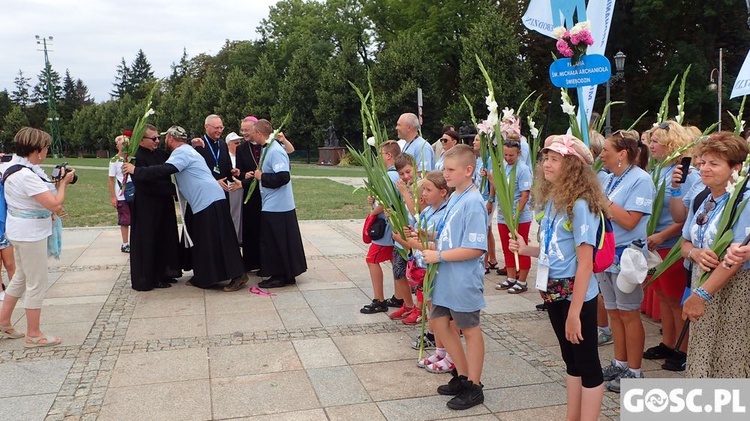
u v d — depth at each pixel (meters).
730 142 3.13
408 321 5.33
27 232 4.62
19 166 4.59
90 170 34.25
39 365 4.38
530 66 32.41
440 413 3.61
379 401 3.77
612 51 29.36
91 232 10.76
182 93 54.09
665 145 4.31
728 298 3.10
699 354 3.21
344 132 41.00
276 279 6.70
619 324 4.00
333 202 16.02
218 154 7.38
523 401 3.77
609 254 2.89
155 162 6.76
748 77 5.41
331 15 47.53
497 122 3.43
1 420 3.51
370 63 44.41
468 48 31.72
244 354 4.61
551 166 2.96
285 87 43.22
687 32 28.95
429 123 35.94
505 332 5.14
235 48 61.78
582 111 4.58
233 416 3.57
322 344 4.84
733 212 3.05
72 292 6.50
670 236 4.31
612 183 3.97
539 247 3.16
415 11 37.75
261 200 7.08
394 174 5.13
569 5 5.61
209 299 6.23
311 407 3.69
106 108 65.94
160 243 6.67
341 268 7.76
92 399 3.80
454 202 3.63
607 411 3.61
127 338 4.98
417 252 4.02
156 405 3.72
